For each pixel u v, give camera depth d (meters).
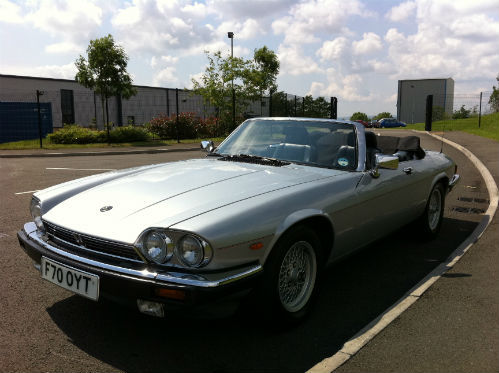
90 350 2.52
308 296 2.90
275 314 2.61
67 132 18.62
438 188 4.86
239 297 2.36
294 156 3.59
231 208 2.47
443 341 2.59
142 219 2.44
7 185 7.96
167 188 2.84
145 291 2.26
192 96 27.03
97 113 28.98
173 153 15.27
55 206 2.90
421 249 4.55
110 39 19.20
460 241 4.84
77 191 3.09
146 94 29.81
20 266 3.81
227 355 2.48
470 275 3.64
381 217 3.66
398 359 2.40
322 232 3.04
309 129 3.77
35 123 21.77
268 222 2.50
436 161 4.82
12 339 2.62
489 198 7.17
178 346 2.57
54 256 2.60
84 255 2.52
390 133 24.56
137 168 3.65
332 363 2.35
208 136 23.62
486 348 2.51
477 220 5.76
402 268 3.98
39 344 2.57
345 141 3.62
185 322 2.88
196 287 2.18
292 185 2.90
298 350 2.54
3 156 13.70
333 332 2.77
